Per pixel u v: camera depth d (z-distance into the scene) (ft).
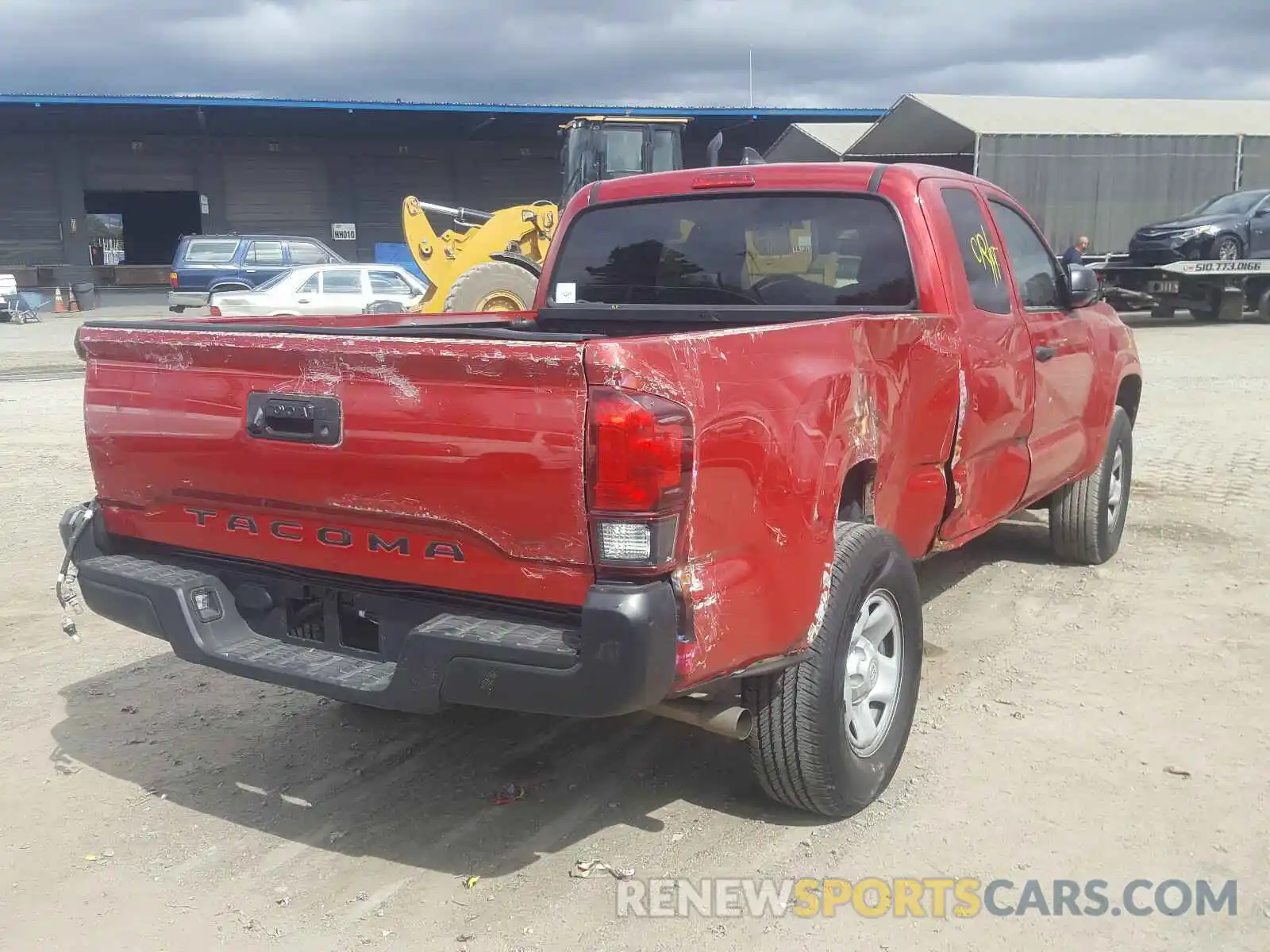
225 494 11.12
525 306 45.24
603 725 14.57
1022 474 16.62
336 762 13.58
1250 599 18.94
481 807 12.41
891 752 12.37
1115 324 20.59
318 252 84.02
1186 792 12.39
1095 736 13.79
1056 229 80.84
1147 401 41.55
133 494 11.94
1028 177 79.56
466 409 9.44
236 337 10.59
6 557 22.11
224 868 11.20
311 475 10.40
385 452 9.88
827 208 14.94
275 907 10.53
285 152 124.36
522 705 9.36
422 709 9.81
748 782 12.87
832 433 11.00
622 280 16.81
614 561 9.07
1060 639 17.21
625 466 8.86
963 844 11.43
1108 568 20.90
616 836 11.73
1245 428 35.78
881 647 12.42
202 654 11.08
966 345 14.20
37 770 13.38
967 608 18.71
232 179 123.44
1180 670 15.89
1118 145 80.89
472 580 9.85
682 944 9.87
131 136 119.55
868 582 11.59
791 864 11.15
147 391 11.47
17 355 64.69
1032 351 16.30
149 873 11.12
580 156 50.85
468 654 9.39
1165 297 76.54
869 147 94.73
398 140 126.82
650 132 50.93
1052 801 12.23
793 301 15.34
